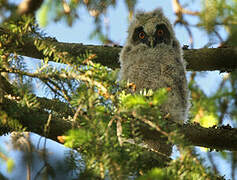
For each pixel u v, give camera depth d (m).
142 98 4.22
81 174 4.32
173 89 8.05
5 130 5.93
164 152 7.26
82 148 4.35
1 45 5.29
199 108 8.27
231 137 6.37
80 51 8.12
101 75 4.70
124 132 4.73
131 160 3.97
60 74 4.62
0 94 4.91
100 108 4.42
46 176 4.43
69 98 4.77
